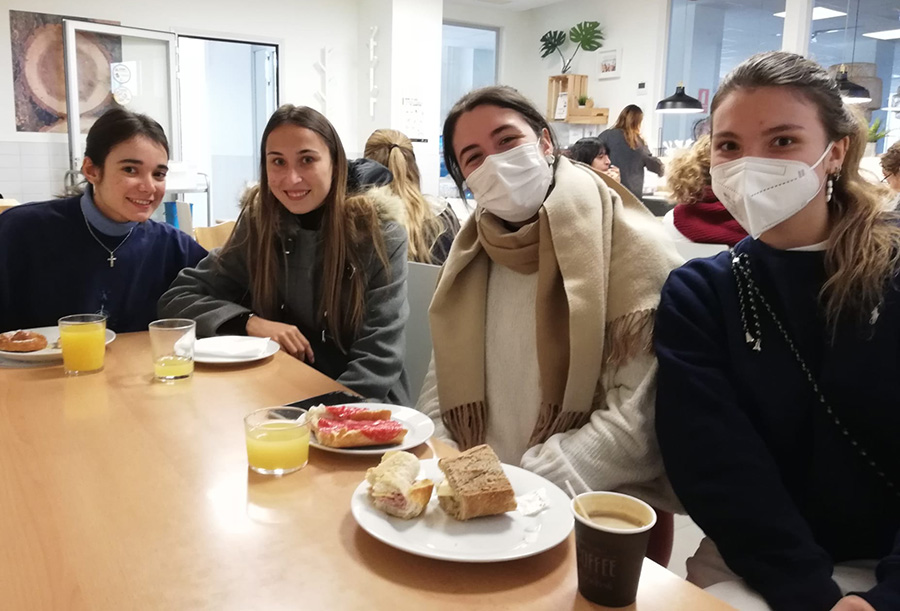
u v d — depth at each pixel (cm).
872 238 110
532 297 142
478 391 146
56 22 523
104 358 157
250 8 608
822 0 561
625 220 135
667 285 126
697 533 201
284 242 190
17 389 134
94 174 184
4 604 66
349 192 195
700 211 222
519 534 81
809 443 113
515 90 145
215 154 724
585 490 117
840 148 116
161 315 194
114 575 71
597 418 126
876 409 106
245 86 717
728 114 117
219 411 123
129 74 550
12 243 184
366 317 183
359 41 670
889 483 107
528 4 776
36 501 88
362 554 77
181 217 436
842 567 108
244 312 183
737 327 118
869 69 505
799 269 115
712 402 114
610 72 721
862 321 108
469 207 163
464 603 69
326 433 106
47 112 531
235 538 80
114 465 99
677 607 69
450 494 85
